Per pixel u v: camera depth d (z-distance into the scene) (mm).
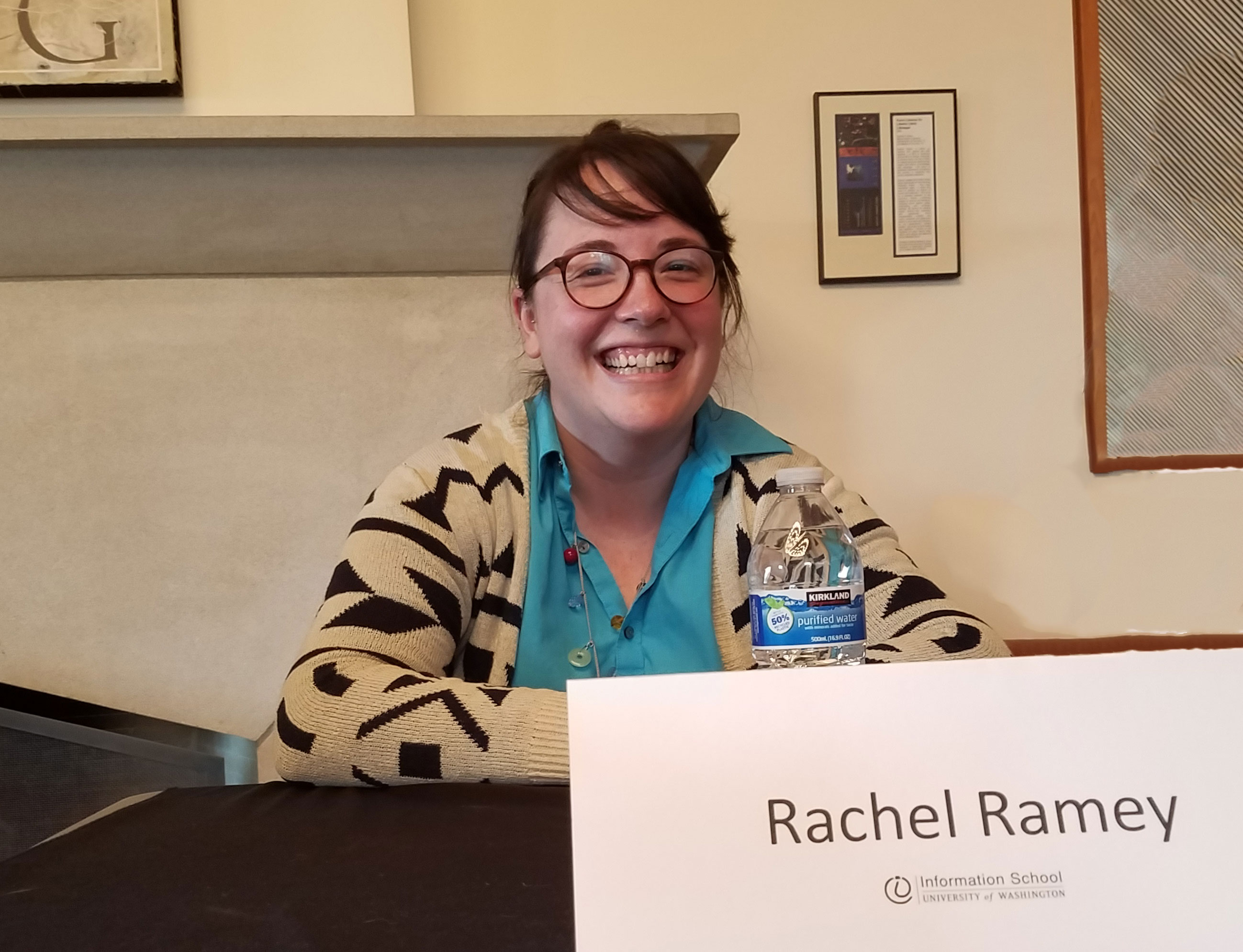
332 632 912
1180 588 1743
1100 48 1726
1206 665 388
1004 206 1724
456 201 1305
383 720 740
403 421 1615
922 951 352
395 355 1613
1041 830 367
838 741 377
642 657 1108
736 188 1678
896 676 386
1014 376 1730
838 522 1096
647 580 1128
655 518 1179
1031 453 1733
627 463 1113
